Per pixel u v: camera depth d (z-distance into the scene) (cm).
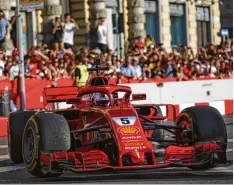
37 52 4822
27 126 2219
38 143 2145
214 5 8750
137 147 2095
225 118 4856
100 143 2205
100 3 6819
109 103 2334
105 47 6397
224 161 2236
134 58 5434
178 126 2297
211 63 6306
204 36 8650
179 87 5438
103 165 2080
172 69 5728
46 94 2555
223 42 6931
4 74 4631
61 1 6769
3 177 2305
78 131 2198
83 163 2080
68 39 5700
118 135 2123
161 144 2669
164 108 4659
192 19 8338
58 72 4909
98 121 2236
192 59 6053
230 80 5747
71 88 2572
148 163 2112
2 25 5191
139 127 2156
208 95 5616
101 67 2558
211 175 2177
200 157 2173
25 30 6166
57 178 2209
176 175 2198
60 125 2153
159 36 7838
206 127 2231
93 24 6825
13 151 2516
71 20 5738
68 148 2150
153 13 7819
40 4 4472
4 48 5109
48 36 6228
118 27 6519
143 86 5250
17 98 4500
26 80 4647
